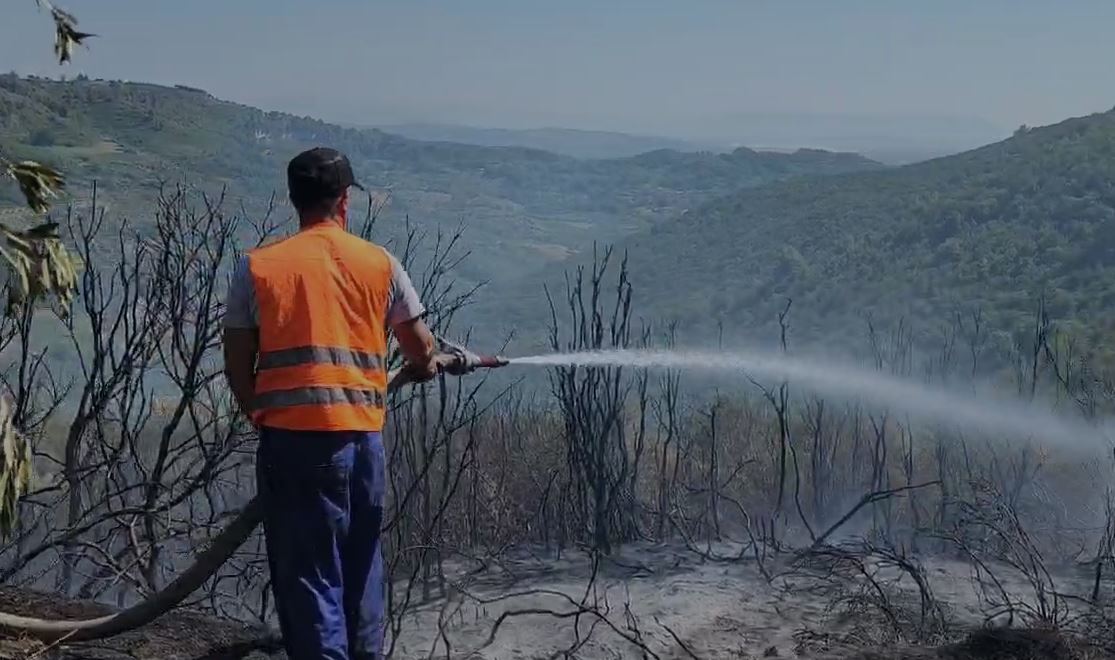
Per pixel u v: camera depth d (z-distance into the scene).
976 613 6.49
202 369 6.59
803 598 6.69
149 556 6.38
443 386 6.51
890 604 6.46
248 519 4.48
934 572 7.28
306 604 3.75
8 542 6.37
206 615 5.54
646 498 8.93
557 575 7.26
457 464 8.05
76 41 4.39
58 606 5.13
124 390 6.32
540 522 8.17
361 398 3.80
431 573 7.14
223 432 7.45
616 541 7.99
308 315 3.77
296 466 3.73
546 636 6.09
